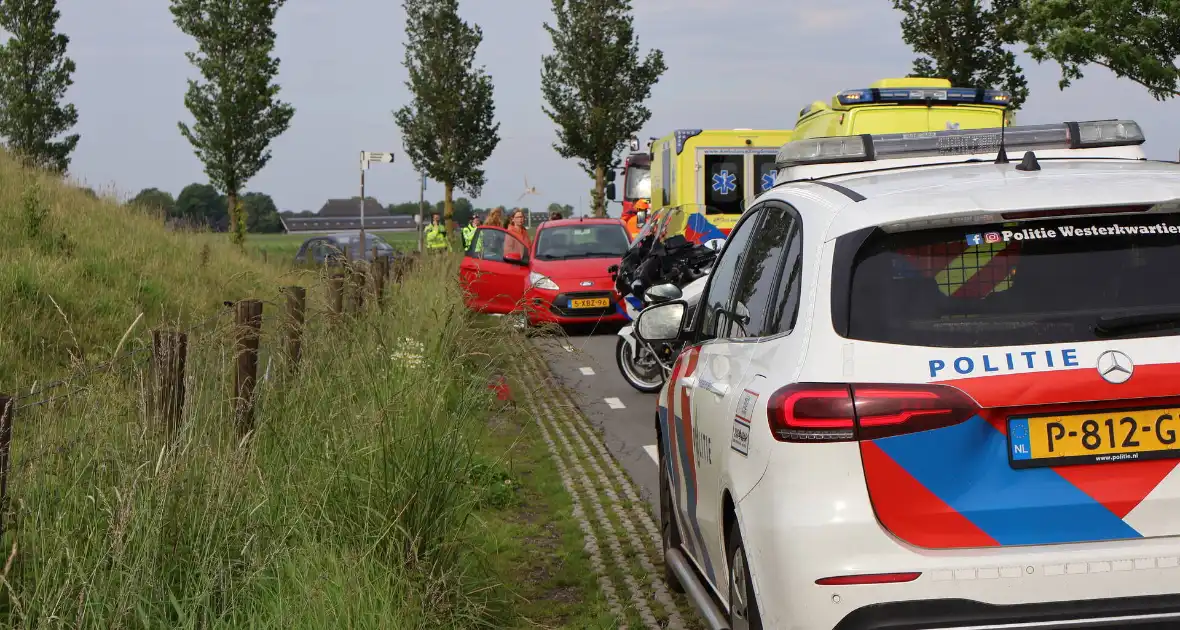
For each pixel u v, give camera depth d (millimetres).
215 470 5031
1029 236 3600
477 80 55719
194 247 17781
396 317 10266
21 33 38844
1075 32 25562
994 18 33781
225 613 4480
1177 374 3395
